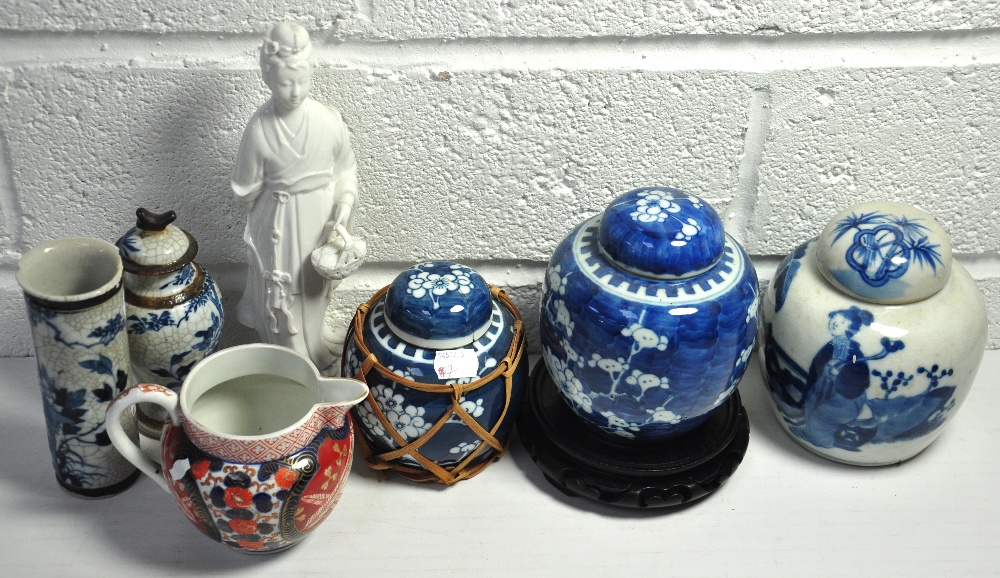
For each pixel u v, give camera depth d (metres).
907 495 0.90
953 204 0.99
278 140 0.79
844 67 0.89
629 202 0.80
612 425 0.85
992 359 1.08
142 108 0.87
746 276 0.82
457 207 0.96
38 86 0.85
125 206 0.94
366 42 0.86
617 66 0.88
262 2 0.82
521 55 0.88
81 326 0.74
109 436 0.77
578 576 0.81
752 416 0.99
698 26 0.87
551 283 0.84
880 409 0.84
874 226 0.83
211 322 0.86
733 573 0.82
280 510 0.74
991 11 0.87
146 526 0.84
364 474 0.91
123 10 0.82
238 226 0.96
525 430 0.91
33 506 0.85
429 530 0.85
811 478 0.92
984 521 0.88
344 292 1.02
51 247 0.76
